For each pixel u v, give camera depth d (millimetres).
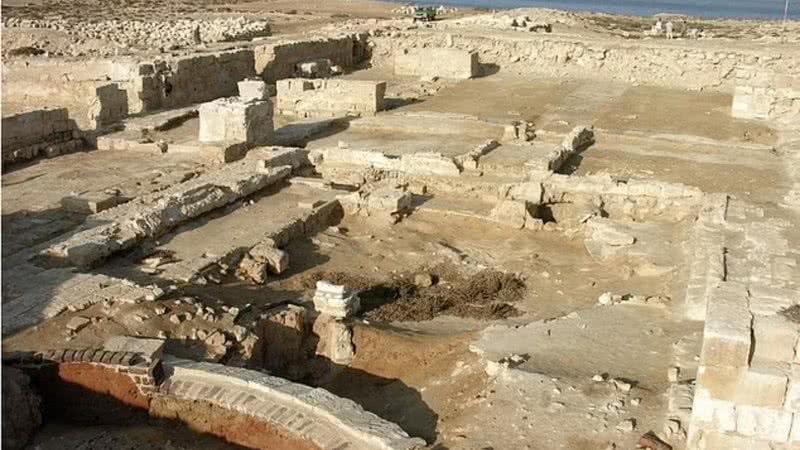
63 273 15828
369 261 20109
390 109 34094
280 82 33531
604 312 15508
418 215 23047
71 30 47281
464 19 53094
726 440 9992
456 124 31062
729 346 9711
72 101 32781
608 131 30375
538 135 29766
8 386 11852
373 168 25734
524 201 22766
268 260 18484
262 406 11680
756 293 11445
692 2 174000
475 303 17844
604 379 12461
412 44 46562
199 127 28234
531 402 11914
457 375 13586
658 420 11234
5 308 14008
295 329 15453
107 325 13766
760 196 22406
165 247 18688
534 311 17297
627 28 56312
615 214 22797
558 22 54500
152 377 12141
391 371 14711
